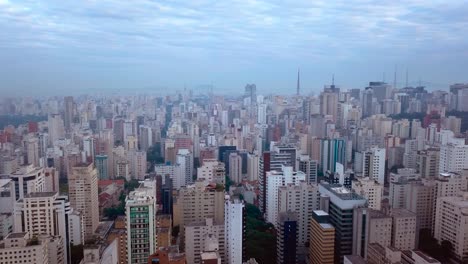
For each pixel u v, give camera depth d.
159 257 168.25
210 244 196.75
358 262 191.50
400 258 190.62
